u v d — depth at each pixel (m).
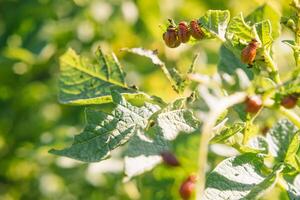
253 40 0.33
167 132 0.29
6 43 0.77
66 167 0.72
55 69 0.81
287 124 0.37
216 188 0.31
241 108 0.35
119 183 0.67
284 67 0.66
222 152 0.46
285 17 0.36
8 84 0.82
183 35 0.35
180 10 0.79
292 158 0.34
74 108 0.79
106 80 0.36
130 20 0.77
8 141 0.81
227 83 0.38
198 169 0.26
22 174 0.82
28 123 0.81
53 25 0.78
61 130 0.73
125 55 0.77
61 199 0.74
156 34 0.77
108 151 0.32
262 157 0.33
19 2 0.79
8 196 0.82
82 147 0.32
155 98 0.35
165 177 0.39
